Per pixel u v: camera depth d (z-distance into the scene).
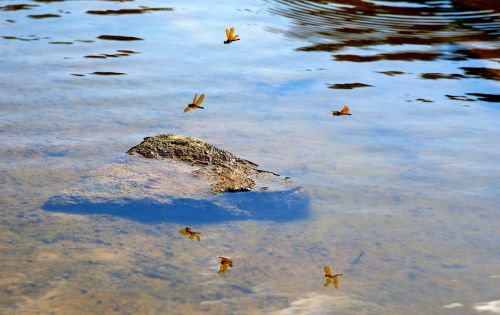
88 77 15.01
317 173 10.74
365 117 13.38
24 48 16.94
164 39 18.45
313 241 8.68
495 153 11.73
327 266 8.05
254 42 18.62
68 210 9.21
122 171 10.34
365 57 17.59
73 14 20.56
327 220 9.27
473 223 9.27
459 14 22.56
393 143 12.12
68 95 13.79
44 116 12.57
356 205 9.73
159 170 10.45
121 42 17.95
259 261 8.12
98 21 19.89
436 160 11.39
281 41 18.84
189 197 9.60
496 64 17.14
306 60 17.16
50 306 7.02
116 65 15.99
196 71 15.86
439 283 7.73
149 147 11.16
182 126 12.51
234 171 10.59
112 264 7.91
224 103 13.82
